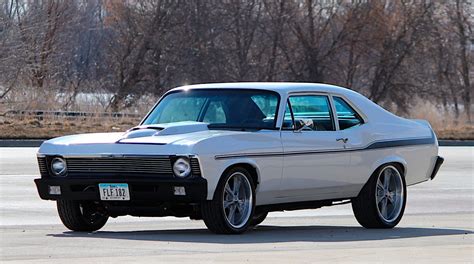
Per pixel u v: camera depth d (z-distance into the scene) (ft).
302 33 318.86
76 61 315.58
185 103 66.85
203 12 313.73
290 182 63.72
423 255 51.08
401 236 63.36
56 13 304.71
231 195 60.90
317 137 65.21
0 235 61.87
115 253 51.88
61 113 235.81
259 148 61.62
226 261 48.16
